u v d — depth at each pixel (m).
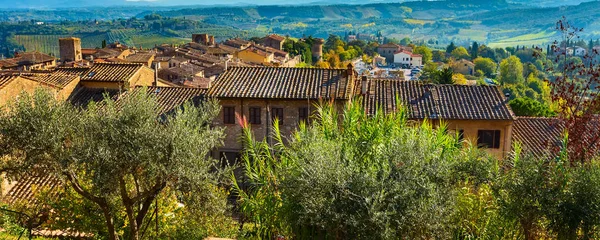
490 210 13.20
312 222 11.00
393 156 11.80
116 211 19.09
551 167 12.49
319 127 14.78
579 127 14.66
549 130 31.14
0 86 29.44
